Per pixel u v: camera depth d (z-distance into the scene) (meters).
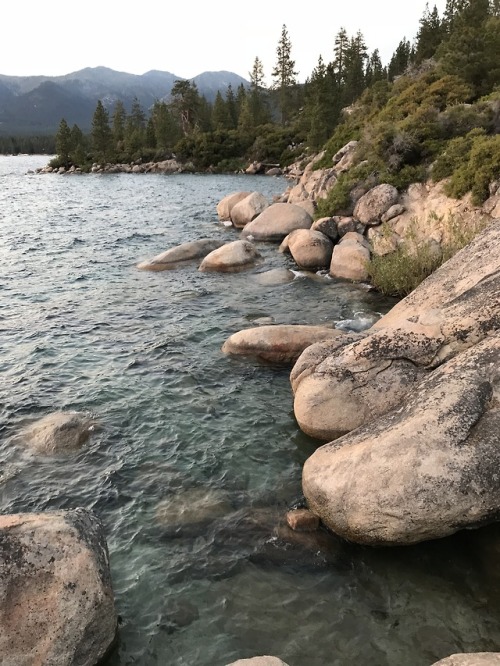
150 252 26.67
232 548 7.67
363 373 9.88
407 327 10.18
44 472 9.43
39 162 138.88
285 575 7.20
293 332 13.54
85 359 14.02
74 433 10.37
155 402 11.80
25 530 5.82
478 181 18.97
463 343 9.65
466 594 6.77
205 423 10.97
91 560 5.85
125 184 69.94
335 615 6.58
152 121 112.56
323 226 24.09
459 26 48.75
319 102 74.81
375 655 6.05
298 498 8.69
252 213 32.22
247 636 6.35
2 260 24.92
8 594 5.38
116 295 19.52
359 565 7.30
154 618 6.60
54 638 5.36
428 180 22.75
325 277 21.17
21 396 12.05
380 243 21.48
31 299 19.09
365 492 7.23
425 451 7.16
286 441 10.31
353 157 29.94
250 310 17.67
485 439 7.17
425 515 6.97
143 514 8.39
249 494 8.82
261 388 12.38
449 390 7.82
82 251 26.97
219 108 106.44
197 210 42.16
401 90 48.41
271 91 111.12
